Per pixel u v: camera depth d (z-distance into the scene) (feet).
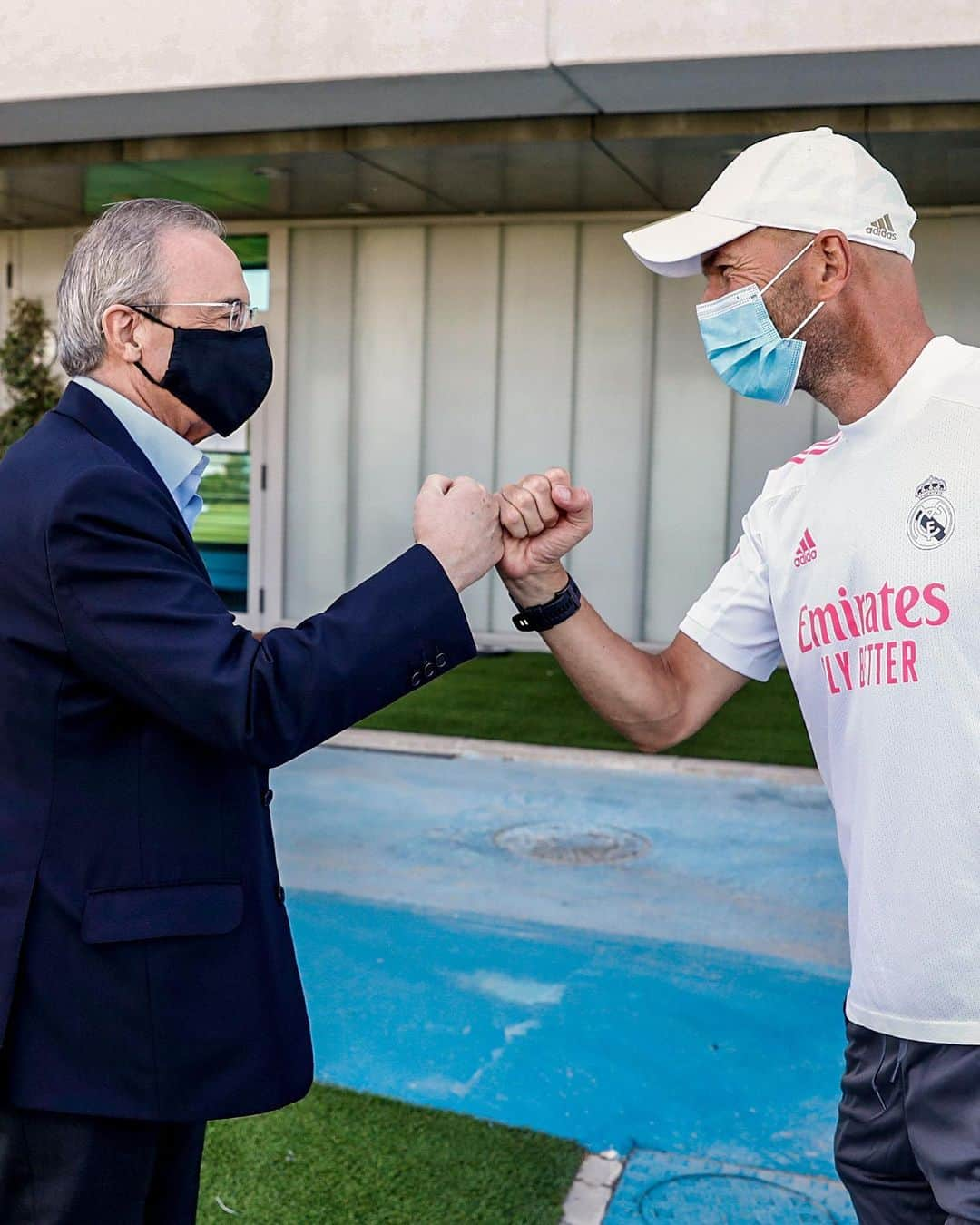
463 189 28.45
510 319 32.60
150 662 5.21
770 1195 9.14
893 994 5.37
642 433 32.04
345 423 33.86
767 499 6.34
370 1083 10.78
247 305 6.06
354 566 34.19
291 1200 8.78
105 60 20.54
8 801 5.47
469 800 19.89
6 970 5.40
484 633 33.65
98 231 5.86
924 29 17.03
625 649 6.72
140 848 5.49
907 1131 5.49
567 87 19.70
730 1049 11.55
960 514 5.18
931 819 5.23
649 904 15.34
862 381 5.67
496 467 33.12
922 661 5.23
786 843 17.80
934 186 26.32
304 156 24.56
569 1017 12.19
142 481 5.44
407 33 19.08
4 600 5.41
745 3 17.57
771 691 28.40
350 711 5.42
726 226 5.67
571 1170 9.29
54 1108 5.42
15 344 32.53
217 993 5.61
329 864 16.76
